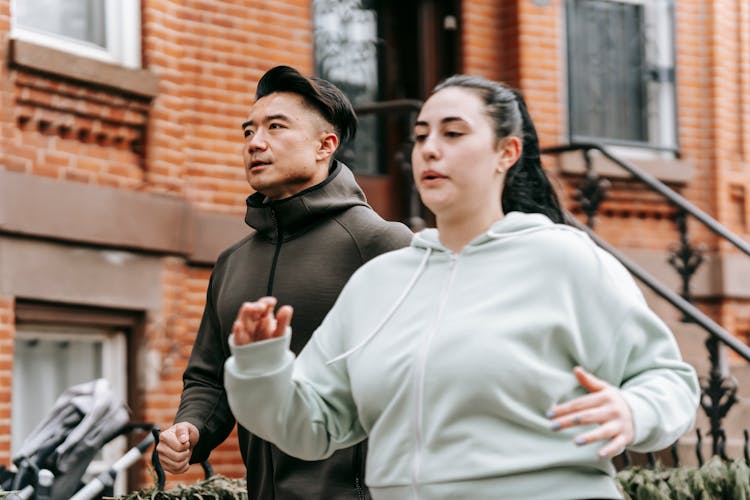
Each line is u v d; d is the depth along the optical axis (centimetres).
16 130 770
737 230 1160
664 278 1112
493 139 306
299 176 434
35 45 771
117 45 850
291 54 937
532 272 298
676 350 302
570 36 1084
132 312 844
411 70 1055
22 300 778
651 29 1138
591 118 1097
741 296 1138
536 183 325
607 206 1098
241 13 909
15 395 791
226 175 892
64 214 788
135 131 845
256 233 446
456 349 292
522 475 289
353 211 436
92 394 592
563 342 295
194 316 869
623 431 273
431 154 303
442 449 292
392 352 302
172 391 852
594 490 292
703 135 1153
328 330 326
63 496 572
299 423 309
